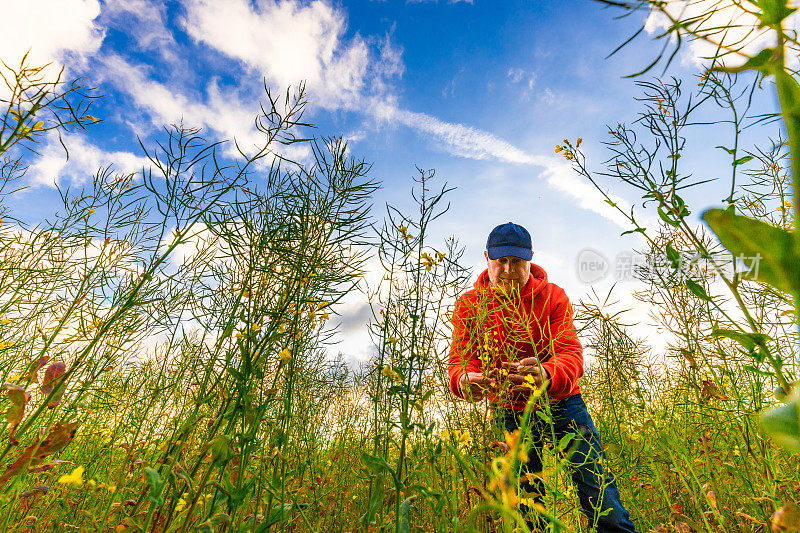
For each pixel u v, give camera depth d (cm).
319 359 173
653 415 189
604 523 177
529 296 223
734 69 34
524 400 166
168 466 124
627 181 120
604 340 193
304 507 130
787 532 41
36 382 108
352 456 204
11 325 166
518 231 249
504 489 52
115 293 163
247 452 114
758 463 127
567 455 110
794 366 106
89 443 178
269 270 131
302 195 145
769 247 29
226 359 119
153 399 163
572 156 140
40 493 140
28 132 100
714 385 139
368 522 118
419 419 146
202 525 104
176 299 167
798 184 30
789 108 31
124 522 113
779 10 31
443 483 127
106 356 152
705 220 31
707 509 146
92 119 111
